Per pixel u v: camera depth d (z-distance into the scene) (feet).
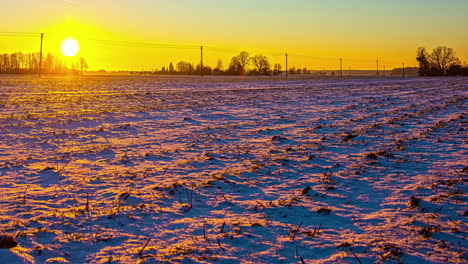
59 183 26.40
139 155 35.19
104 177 27.84
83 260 15.48
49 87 154.20
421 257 15.28
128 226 18.86
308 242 17.02
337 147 38.14
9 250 15.92
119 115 64.90
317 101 95.40
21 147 38.58
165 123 56.70
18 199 22.86
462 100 96.02
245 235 17.75
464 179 25.71
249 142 41.63
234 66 556.92
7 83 186.29
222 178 27.14
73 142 41.65
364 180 26.61
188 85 188.44
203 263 15.10
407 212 20.45
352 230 18.35
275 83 219.00
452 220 19.06
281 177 27.78
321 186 25.41
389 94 122.83
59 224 18.98
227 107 80.28
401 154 34.45
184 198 23.21
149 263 15.06
